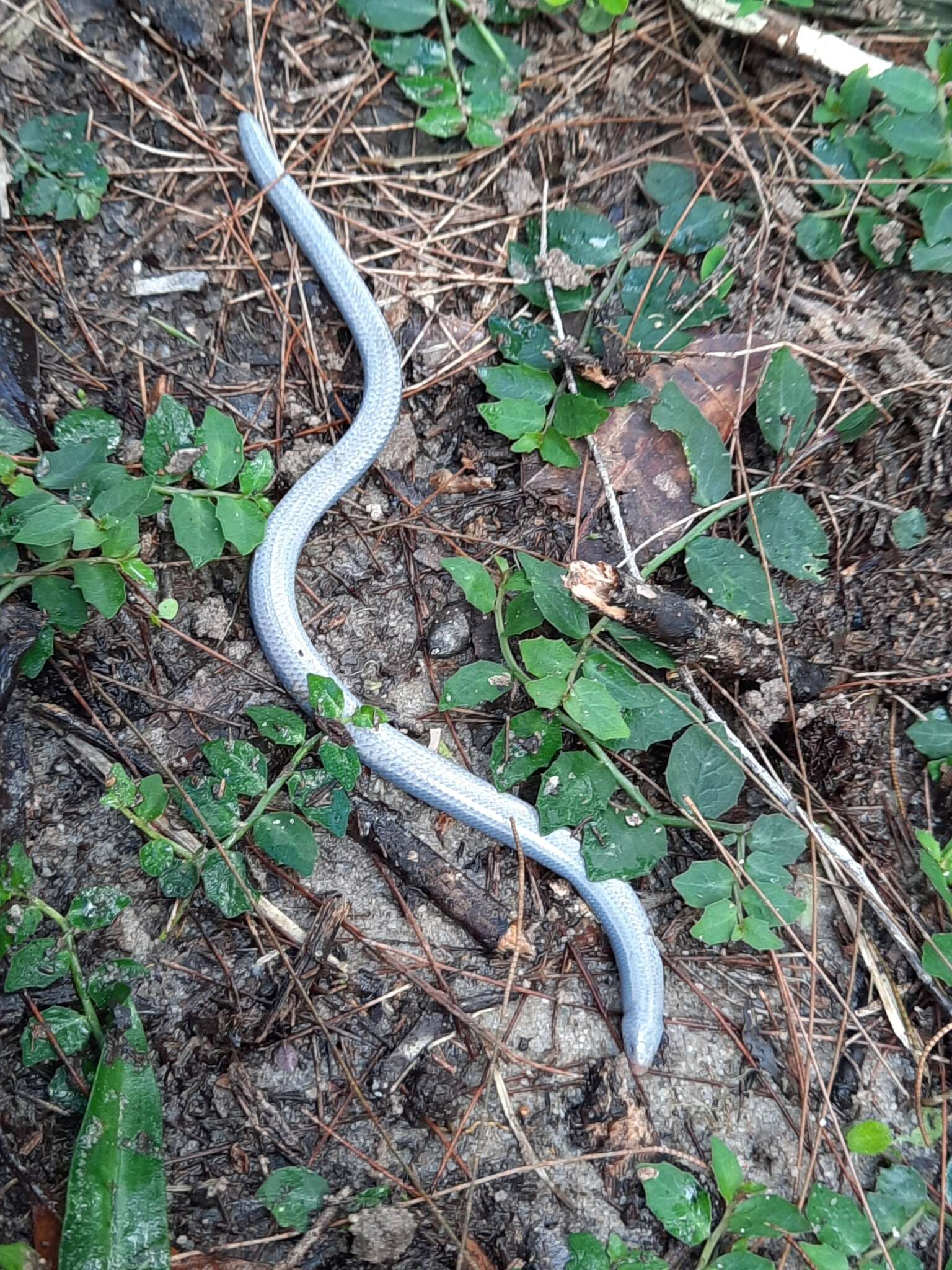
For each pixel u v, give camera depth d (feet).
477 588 0.95
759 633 1.02
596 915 0.99
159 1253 0.84
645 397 0.99
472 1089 0.95
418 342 1.01
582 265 0.99
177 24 0.95
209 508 0.93
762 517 1.01
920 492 1.03
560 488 1.00
